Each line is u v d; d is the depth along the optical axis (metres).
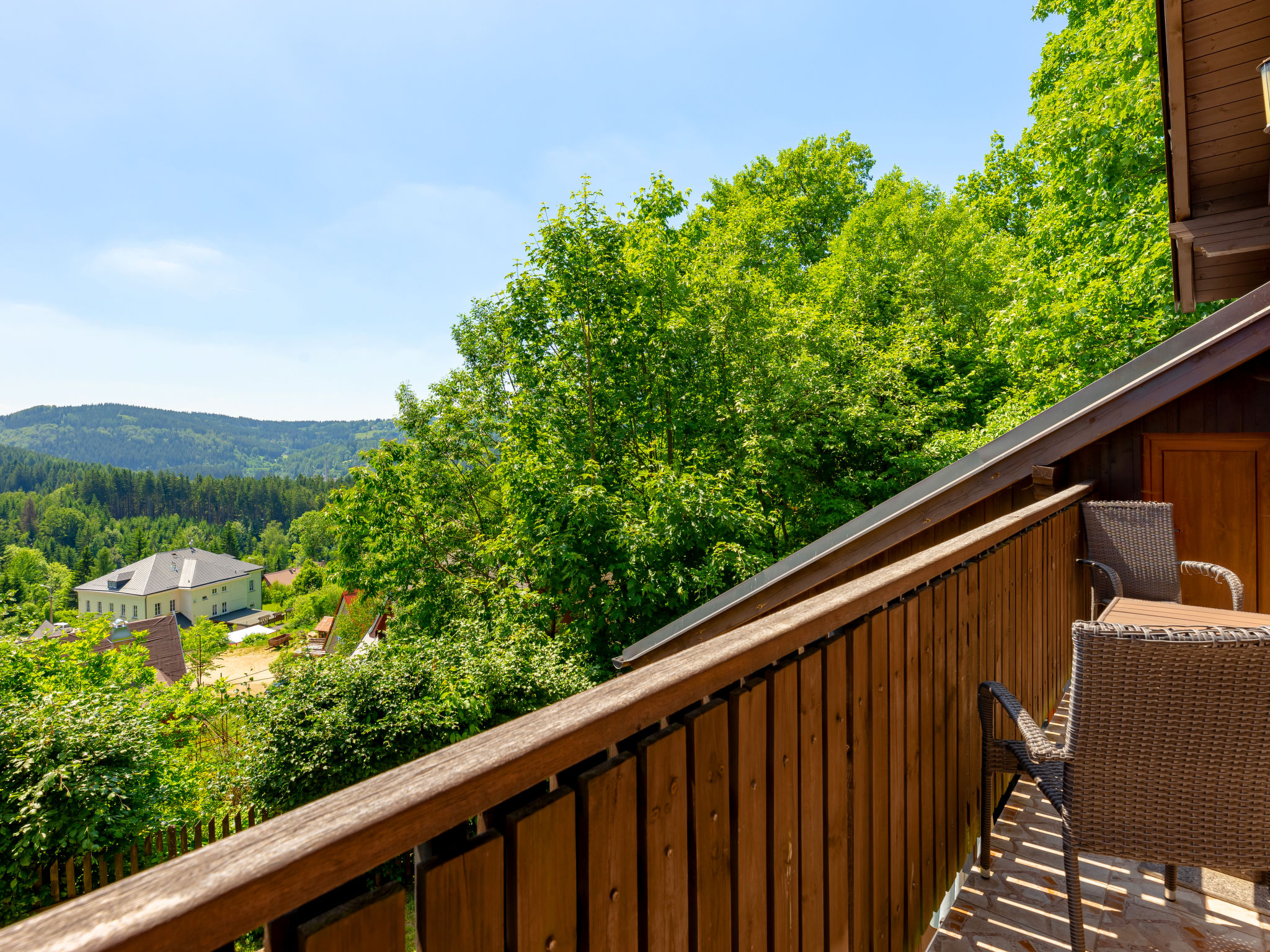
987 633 2.46
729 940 1.19
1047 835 2.50
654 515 12.71
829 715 1.48
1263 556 4.51
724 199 26.33
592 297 15.12
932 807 2.02
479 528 18.12
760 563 12.82
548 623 14.39
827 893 1.48
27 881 9.91
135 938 0.44
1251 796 1.53
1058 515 3.57
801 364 15.58
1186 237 6.08
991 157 21.88
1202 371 3.72
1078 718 1.63
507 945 0.82
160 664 46.38
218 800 13.17
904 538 4.56
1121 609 2.77
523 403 15.48
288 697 12.06
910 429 15.52
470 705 11.73
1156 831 1.60
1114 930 2.02
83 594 90.62
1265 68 4.27
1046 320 13.14
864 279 20.78
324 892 0.57
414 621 16.52
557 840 0.87
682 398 16.02
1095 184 12.29
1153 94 10.63
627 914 0.98
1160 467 4.81
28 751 10.30
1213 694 1.53
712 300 15.66
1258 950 1.93
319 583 86.06
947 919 2.10
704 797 1.12
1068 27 14.55
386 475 16.88
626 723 0.91
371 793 0.63
